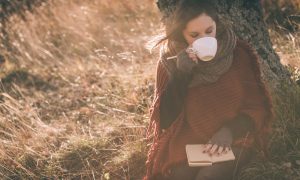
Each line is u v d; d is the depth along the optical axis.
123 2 7.77
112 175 4.13
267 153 3.64
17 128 5.01
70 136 4.66
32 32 7.49
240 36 4.12
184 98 3.45
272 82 4.16
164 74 3.47
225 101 3.33
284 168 3.60
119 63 6.00
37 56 6.93
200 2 3.19
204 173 3.36
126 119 4.62
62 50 6.96
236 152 3.40
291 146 3.83
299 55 4.91
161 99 3.50
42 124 4.96
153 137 3.84
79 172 4.27
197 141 3.45
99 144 4.45
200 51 3.13
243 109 3.33
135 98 4.96
